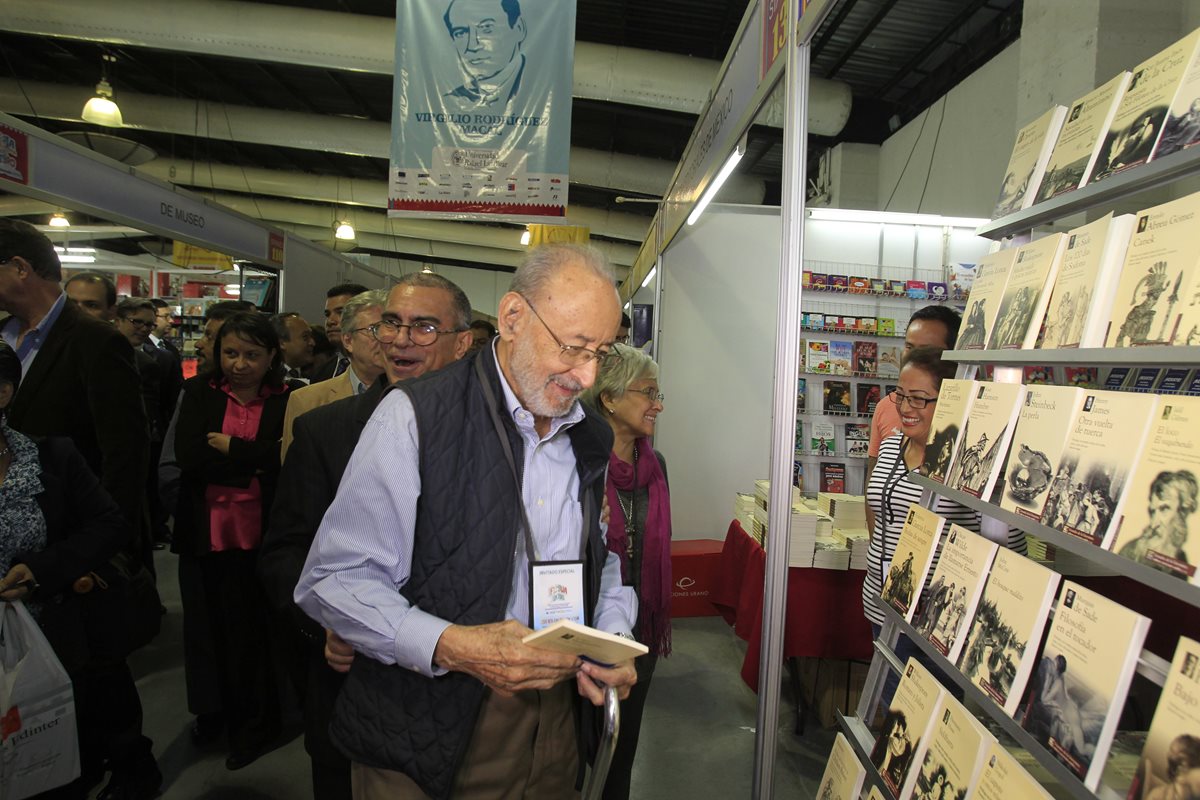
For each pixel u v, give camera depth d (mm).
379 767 1069
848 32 4875
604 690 1100
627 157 8422
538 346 1038
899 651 1919
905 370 1839
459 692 1049
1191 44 827
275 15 5414
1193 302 737
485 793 1120
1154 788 676
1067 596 867
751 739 2645
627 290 10992
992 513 1018
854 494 4004
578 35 6195
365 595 1008
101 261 6418
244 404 2213
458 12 3393
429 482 1046
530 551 1100
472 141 3402
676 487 4637
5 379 1474
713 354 4637
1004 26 4324
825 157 6477
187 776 2191
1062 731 801
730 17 5562
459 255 16125
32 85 7586
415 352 1568
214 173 10836
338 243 15836
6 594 1391
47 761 1446
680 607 4004
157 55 7469
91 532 1577
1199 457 698
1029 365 1066
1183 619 1619
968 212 4641
